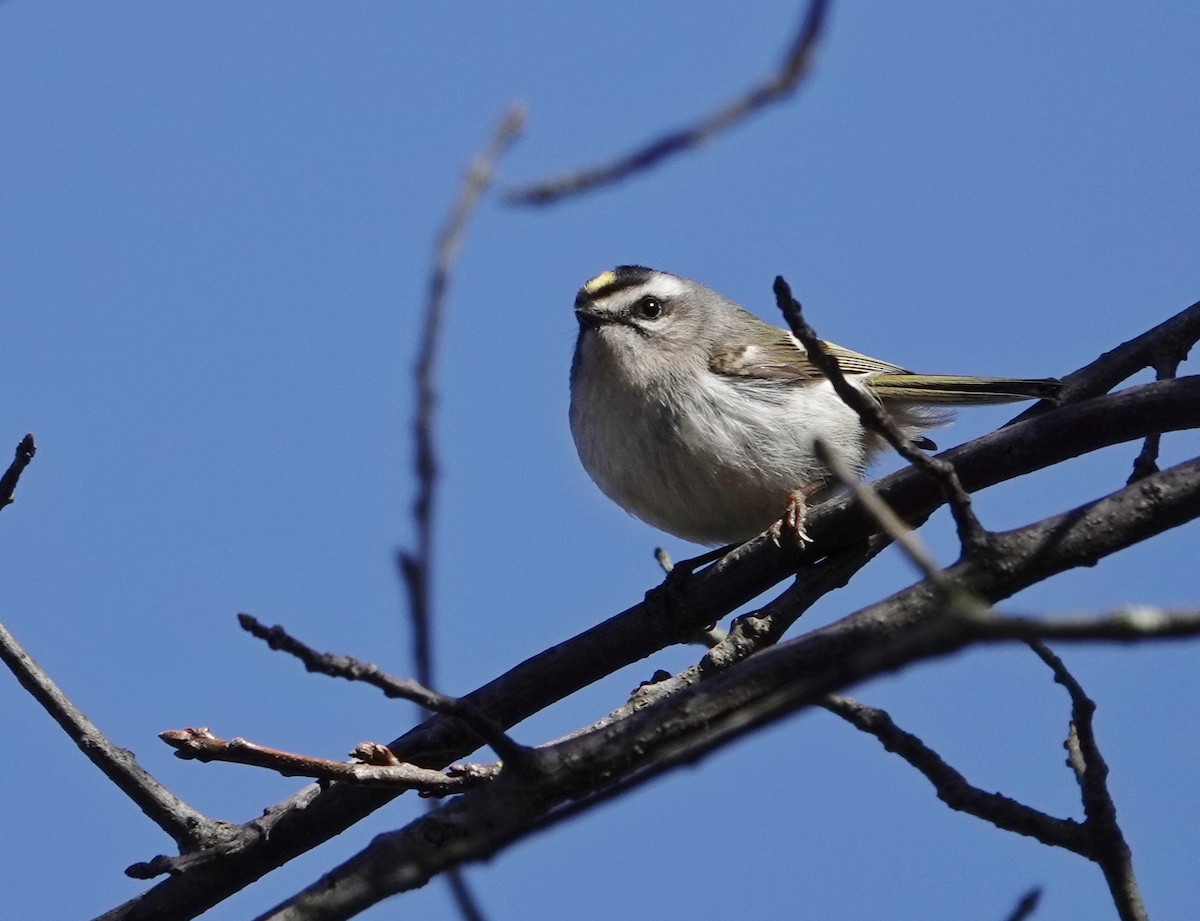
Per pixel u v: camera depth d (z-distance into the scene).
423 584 6.19
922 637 5.29
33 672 10.20
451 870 6.81
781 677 9.08
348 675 7.90
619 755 8.80
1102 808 9.55
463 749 11.01
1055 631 5.18
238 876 10.30
